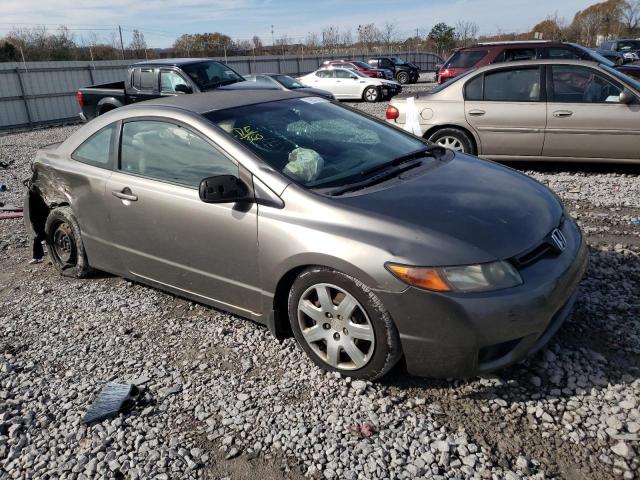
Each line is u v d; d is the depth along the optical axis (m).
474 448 2.46
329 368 3.04
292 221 2.96
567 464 2.35
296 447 2.55
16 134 16.92
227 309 3.49
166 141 3.62
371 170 3.33
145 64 11.98
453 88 7.45
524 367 3.00
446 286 2.57
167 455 2.55
